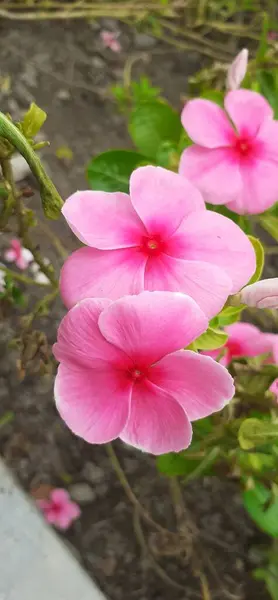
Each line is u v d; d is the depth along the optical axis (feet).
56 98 1.74
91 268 0.52
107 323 0.47
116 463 1.16
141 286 0.51
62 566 0.80
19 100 1.69
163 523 1.24
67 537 1.20
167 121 0.89
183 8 1.76
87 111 1.75
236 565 1.23
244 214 0.67
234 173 0.66
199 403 0.51
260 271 0.59
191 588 1.20
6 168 0.63
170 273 0.51
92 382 0.52
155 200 0.53
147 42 1.94
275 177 0.66
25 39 1.81
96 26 1.90
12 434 1.25
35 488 1.21
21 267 1.29
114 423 0.52
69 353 0.51
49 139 1.66
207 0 1.73
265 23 1.03
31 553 0.80
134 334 0.48
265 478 0.80
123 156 0.86
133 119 0.89
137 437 0.52
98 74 1.83
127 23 1.90
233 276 0.52
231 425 0.75
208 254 0.52
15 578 0.77
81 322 0.49
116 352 0.50
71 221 0.51
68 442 1.27
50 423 1.27
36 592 0.77
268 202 0.66
